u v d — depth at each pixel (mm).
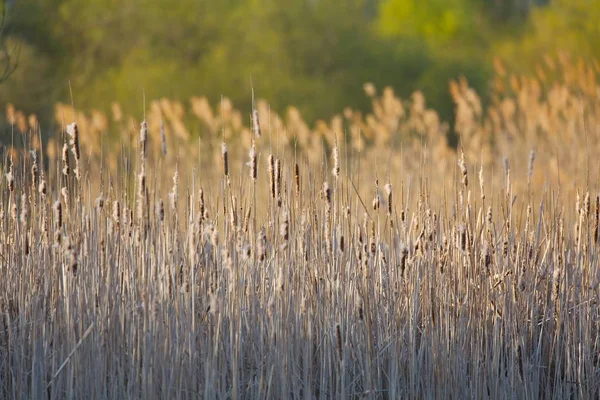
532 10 89312
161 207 17562
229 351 18234
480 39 122250
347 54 90312
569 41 76438
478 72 93625
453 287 18906
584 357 19000
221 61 84062
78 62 75875
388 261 18672
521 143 40938
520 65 79188
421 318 19406
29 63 65812
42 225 18922
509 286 19062
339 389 18312
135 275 18047
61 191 19234
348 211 18734
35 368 17844
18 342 18391
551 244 20016
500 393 18547
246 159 40500
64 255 17922
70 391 17359
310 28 89312
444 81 92188
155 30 82562
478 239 19078
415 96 46750
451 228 19391
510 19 128375
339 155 19703
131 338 17797
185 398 17297
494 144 44938
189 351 17344
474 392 18609
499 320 19031
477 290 18891
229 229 18469
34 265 18781
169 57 84125
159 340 17234
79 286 17938
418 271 18484
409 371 18375
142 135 17078
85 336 17016
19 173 20250
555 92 40844
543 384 19422
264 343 18656
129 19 80000
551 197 21078
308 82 86875
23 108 63000
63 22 74875
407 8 137125
